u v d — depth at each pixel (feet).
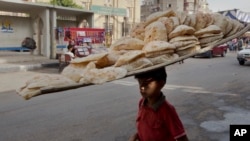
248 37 134.31
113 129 19.19
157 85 6.09
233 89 34.17
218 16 7.09
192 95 30.35
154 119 6.26
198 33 6.64
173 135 6.12
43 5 65.57
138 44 6.27
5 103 26.63
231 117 21.93
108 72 5.33
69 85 5.16
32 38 69.15
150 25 6.58
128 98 28.81
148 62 5.69
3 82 39.14
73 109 24.32
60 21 76.59
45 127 19.57
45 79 5.18
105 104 26.16
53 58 67.97
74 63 5.78
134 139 7.29
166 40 6.41
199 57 89.15
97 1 136.87
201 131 18.79
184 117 21.95
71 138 17.52
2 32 62.90
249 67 61.26
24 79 41.83
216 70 55.11
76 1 129.90
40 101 27.32
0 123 20.43
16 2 60.03
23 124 20.22
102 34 72.18
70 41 59.26
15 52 72.38
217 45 6.63
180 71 53.26
